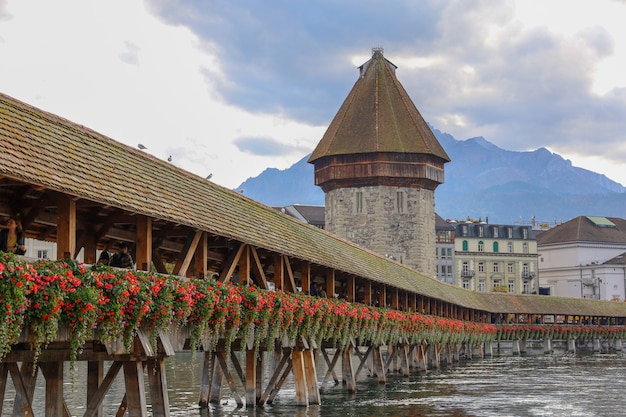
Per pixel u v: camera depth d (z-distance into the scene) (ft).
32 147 52.21
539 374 183.93
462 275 469.98
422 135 277.44
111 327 49.34
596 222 503.61
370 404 115.96
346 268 115.75
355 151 274.36
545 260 506.07
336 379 145.89
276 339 87.15
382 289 145.69
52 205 57.21
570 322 360.28
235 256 78.13
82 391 118.73
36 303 43.65
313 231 119.85
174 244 78.48
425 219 277.23
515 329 305.12
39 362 58.54
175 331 60.18
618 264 476.95
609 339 355.97
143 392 54.24
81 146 60.18
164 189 68.80
